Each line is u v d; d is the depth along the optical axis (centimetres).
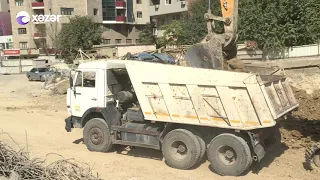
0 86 3156
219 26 990
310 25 2527
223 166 805
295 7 2575
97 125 993
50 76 3134
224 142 800
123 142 954
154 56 1694
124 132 954
